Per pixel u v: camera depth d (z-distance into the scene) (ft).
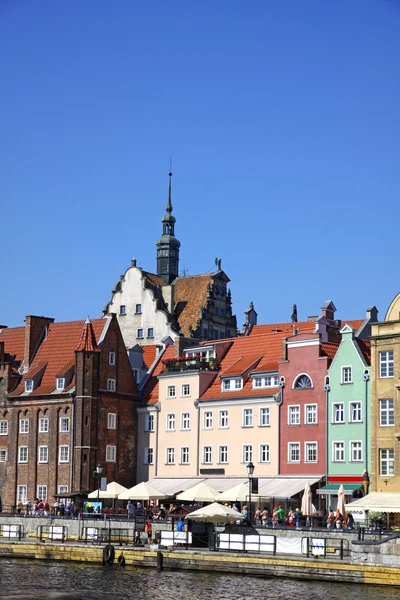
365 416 362.94
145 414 448.65
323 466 373.81
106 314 587.68
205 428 419.74
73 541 335.47
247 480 397.60
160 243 619.26
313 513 327.67
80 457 431.02
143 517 349.00
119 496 360.48
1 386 465.47
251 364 415.85
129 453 447.83
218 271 592.60
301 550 284.41
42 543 326.24
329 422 374.22
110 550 304.91
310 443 379.55
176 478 426.51
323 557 277.64
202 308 576.20
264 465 394.52
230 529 319.68
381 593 248.11
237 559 282.97
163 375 441.68
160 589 258.98
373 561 263.29
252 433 400.88
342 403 371.56
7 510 452.35
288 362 392.47
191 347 446.19
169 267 615.98
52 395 444.96
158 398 444.55
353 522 321.93
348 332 373.81
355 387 368.07
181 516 326.85
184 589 258.16
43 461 444.96
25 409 455.63
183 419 430.20
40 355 473.67
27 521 370.12
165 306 580.30
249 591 253.65
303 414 383.86
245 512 343.46
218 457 412.16
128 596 249.75
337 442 370.73
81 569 296.92
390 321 357.00
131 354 465.47
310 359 385.09
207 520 304.71
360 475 361.71
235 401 408.67
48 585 267.18
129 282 581.94
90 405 436.76
